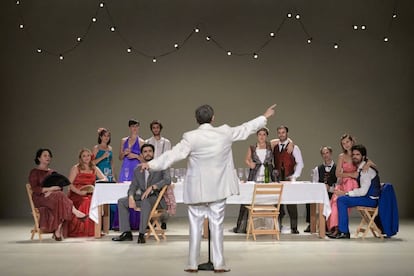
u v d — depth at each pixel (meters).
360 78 11.65
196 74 11.63
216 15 11.70
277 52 11.66
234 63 11.64
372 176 7.81
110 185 7.83
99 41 11.64
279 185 7.70
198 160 5.22
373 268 5.60
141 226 7.45
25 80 11.62
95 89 11.62
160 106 11.59
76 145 11.58
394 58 11.66
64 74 11.62
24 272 5.43
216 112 11.59
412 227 9.46
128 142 9.39
